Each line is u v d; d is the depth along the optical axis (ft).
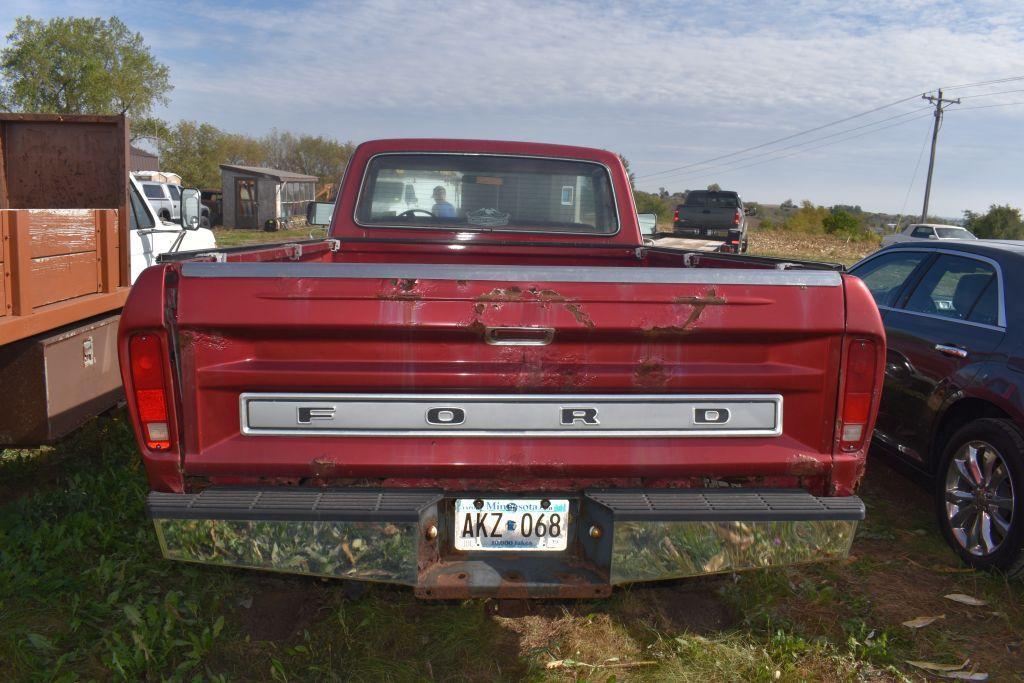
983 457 13.48
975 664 10.65
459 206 15.98
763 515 8.75
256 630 10.92
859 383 8.95
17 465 16.63
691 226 85.30
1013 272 14.30
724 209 84.12
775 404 8.96
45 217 13.44
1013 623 11.73
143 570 12.23
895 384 16.20
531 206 16.03
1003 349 13.66
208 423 8.57
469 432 8.70
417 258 15.93
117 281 16.55
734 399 8.91
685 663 10.27
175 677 9.53
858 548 14.28
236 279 8.31
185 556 8.57
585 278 8.54
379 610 11.12
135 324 8.20
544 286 8.50
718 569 8.82
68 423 14.47
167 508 8.41
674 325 8.57
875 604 12.15
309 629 10.85
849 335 8.83
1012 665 10.68
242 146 235.20
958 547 13.76
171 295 8.34
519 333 8.58
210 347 8.43
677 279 8.62
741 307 8.66
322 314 8.34
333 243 15.53
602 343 8.70
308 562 8.58
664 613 11.55
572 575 8.98
